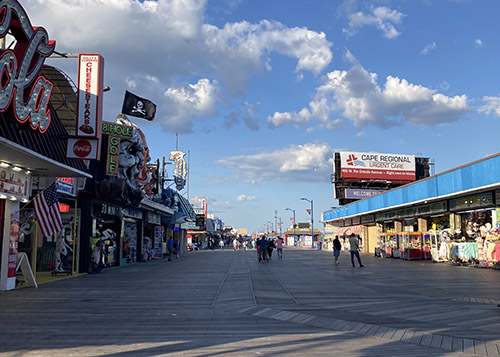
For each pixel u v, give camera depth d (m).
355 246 25.02
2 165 13.41
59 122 14.62
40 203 15.08
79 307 10.73
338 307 10.56
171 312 10.05
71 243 20.66
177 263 29.83
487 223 24.97
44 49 11.40
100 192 20.72
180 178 46.03
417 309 10.19
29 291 13.91
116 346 6.88
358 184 68.38
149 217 34.34
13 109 10.38
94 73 14.52
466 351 6.57
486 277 18.28
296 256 41.22
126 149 25.44
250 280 17.14
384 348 6.77
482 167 22.56
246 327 8.38
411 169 68.81
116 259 26.20
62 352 6.52
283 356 6.28
